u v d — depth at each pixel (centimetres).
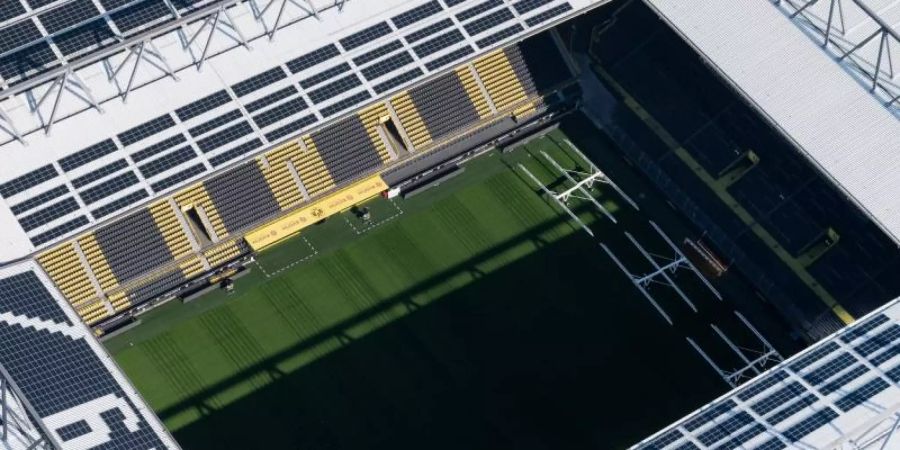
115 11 18912
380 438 17975
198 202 19375
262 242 19362
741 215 19962
